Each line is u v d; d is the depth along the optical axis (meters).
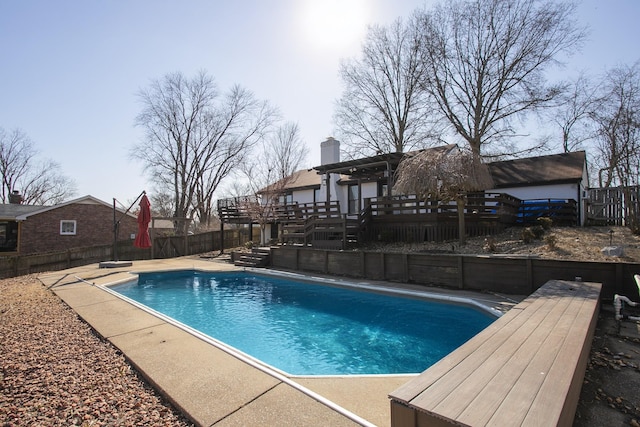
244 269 14.52
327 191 17.81
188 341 5.19
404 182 11.87
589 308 4.89
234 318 8.18
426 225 13.27
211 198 36.38
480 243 11.78
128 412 3.17
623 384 3.70
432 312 8.13
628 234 11.66
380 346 6.22
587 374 3.95
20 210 22.38
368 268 11.68
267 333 7.06
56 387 3.64
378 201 14.57
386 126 27.72
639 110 15.19
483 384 2.47
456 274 9.56
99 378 3.91
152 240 20.92
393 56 26.89
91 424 2.94
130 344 5.04
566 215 15.25
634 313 6.28
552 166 18.36
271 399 3.37
